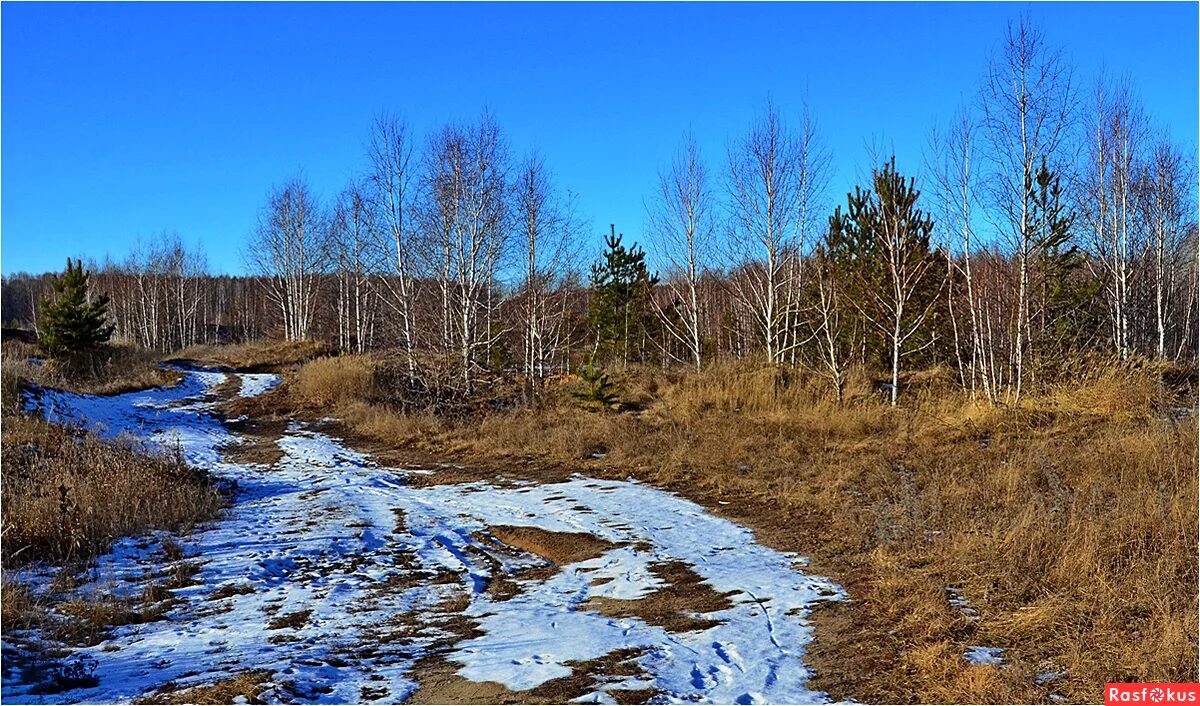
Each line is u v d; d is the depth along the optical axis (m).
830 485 12.44
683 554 9.66
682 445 16.25
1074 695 5.24
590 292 40.91
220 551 10.34
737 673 5.95
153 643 6.96
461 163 26.56
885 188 21.25
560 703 5.43
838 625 6.97
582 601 8.23
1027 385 19.08
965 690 5.37
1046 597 7.04
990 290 20.89
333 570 9.67
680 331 36.00
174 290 69.56
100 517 10.84
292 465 17.66
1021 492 10.70
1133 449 11.89
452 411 23.09
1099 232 27.70
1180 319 32.84
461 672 6.09
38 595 8.19
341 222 44.16
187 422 23.38
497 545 10.94
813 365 26.25
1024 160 18.67
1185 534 8.00
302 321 47.88
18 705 5.41
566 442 17.42
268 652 6.64
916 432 16.59
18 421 17.52
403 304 27.80
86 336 31.84
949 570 8.00
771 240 26.88
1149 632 5.98
